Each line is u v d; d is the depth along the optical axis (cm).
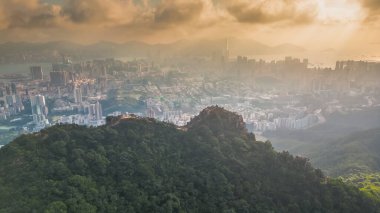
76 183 5931
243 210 6819
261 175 8000
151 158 7462
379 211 8219
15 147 6669
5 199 5438
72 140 7144
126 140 7794
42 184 5788
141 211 6138
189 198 6706
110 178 6600
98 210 5747
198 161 7950
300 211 7312
